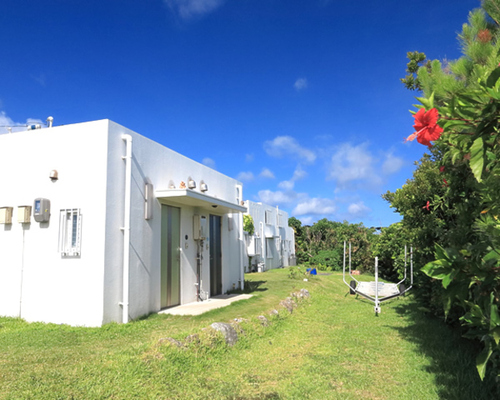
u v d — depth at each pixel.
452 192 4.18
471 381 4.61
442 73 3.16
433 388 4.55
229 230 13.18
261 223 24.55
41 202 7.62
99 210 7.23
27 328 6.87
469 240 3.40
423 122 1.86
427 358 5.80
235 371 5.15
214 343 5.81
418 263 7.85
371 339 7.05
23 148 8.19
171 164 9.59
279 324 8.10
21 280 7.84
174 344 5.23
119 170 7.64
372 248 20.69
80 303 7.19
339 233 25.64
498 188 2.41
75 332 6.55
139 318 7.85
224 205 10.56
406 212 7.91
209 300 10.74
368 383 4.75
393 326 8.21
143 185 8.39
